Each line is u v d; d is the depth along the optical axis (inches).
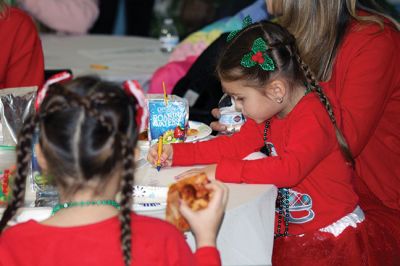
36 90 105.0
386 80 112.3
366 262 107.8
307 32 113.9
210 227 77.3
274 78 100.7
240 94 103.0
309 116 100.8
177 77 175.9
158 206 86.0
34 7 236.1
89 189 71.9
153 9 319.0
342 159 106.8
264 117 104.1
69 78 78.2
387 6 126.7
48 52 204.8
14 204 74.4
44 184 89.4
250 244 89.0
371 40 112.0
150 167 104.7
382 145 119.6
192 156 106.0
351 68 111.8
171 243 71.6
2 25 145.9
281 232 110.3
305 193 107.5
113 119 70.7
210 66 155.0
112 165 71.1
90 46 216.2
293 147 99.1
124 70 182.5
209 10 315.6
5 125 104.7
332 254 105.6
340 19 114.0
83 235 69.6
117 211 73.0
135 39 231.6
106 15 298.5
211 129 122.6
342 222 107.8
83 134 69.6
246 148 110.1
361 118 109.3
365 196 121.3
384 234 112.6
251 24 105.5
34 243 70.1
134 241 69.8
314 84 103.5
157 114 112.0
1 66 147.6
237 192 93.1
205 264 75.3
